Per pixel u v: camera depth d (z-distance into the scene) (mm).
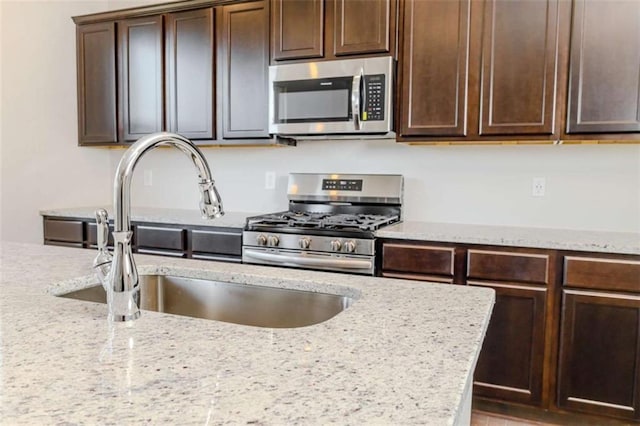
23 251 1688
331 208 3133
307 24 2771
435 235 2342
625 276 2021
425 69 2555
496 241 2227
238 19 2963
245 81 2977
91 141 3527
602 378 2094
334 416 566
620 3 2189
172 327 872
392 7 2598
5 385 638
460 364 722
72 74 3592
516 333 2217
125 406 586
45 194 3447
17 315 934
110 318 912
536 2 2328
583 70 2266
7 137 3182
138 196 3836
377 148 3064
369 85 2619
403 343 808
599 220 2592
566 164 2643
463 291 1176
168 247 3025
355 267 2439
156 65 3234
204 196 996
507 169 2770
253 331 858
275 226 2662
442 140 2570
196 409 580
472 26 2451
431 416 568
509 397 2242
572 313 2117
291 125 2824
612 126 2234
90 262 1483
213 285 1409
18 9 3203
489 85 2438
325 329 876
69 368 692
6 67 3152
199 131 3143
